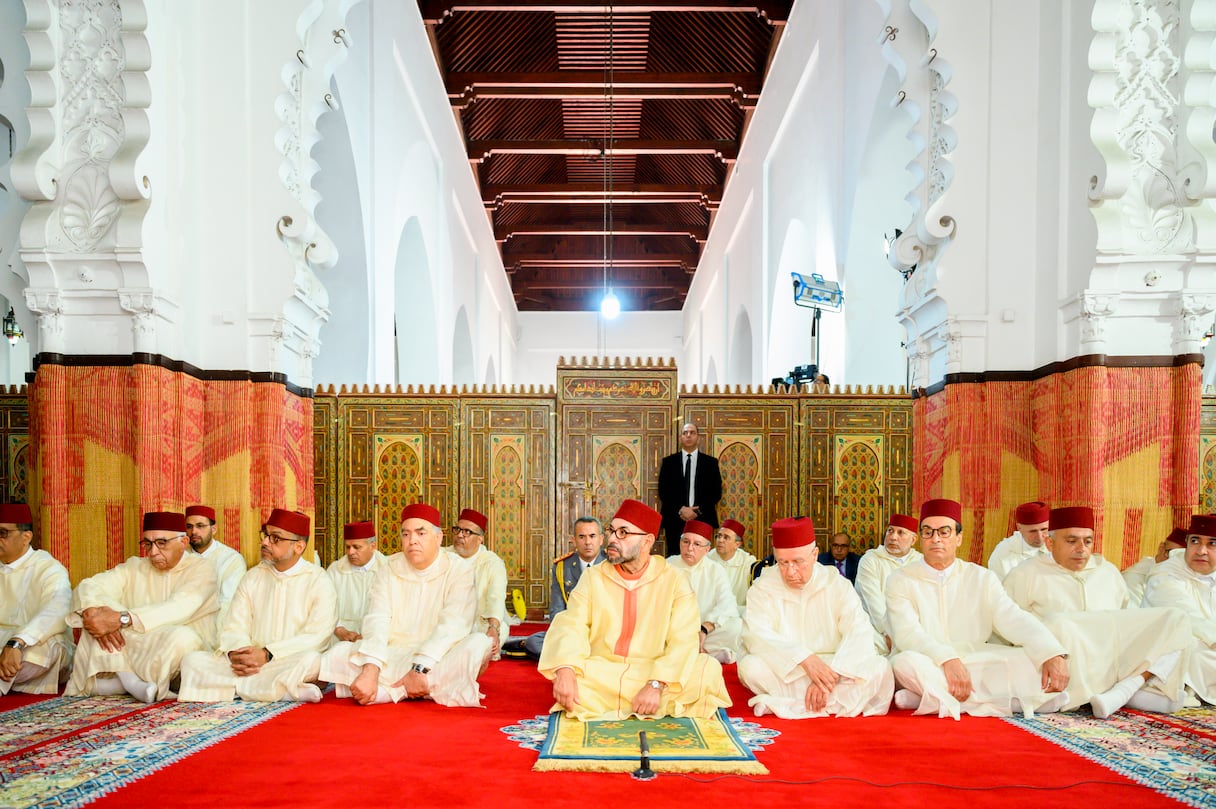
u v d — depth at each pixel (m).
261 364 5.95
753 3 11.98
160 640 4.28
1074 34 5.44
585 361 7.48
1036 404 5.61
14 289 7.63
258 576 4.48
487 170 18.31
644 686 3.67
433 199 12.17
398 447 7.43
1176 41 5.19
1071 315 5.36
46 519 5.23
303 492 6.46
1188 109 5.10
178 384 5.58
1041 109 5.71
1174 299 5.14
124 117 5.27
